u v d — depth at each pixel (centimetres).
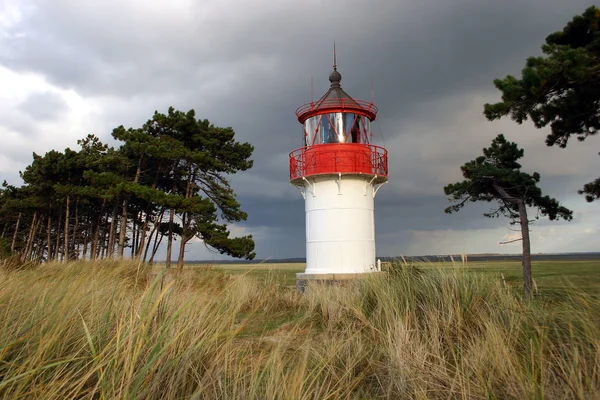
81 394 271
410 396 345
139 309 357
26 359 277
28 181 3428
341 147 1759
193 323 402
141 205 3247
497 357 351
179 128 2936
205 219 2775
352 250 1748
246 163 3114
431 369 387
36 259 1045
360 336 525
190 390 298
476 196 1769
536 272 2398
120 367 289
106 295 470
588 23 1098
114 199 3036
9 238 5094
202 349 355
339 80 1911
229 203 2967
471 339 446
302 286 1766
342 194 1767
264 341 551
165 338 336
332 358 424
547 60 982
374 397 377
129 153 2959
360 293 727
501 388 326
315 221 1812
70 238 4112
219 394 309
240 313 756
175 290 500
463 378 342
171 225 2894
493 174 1638
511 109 1064
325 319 705
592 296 444
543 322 424
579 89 1038
